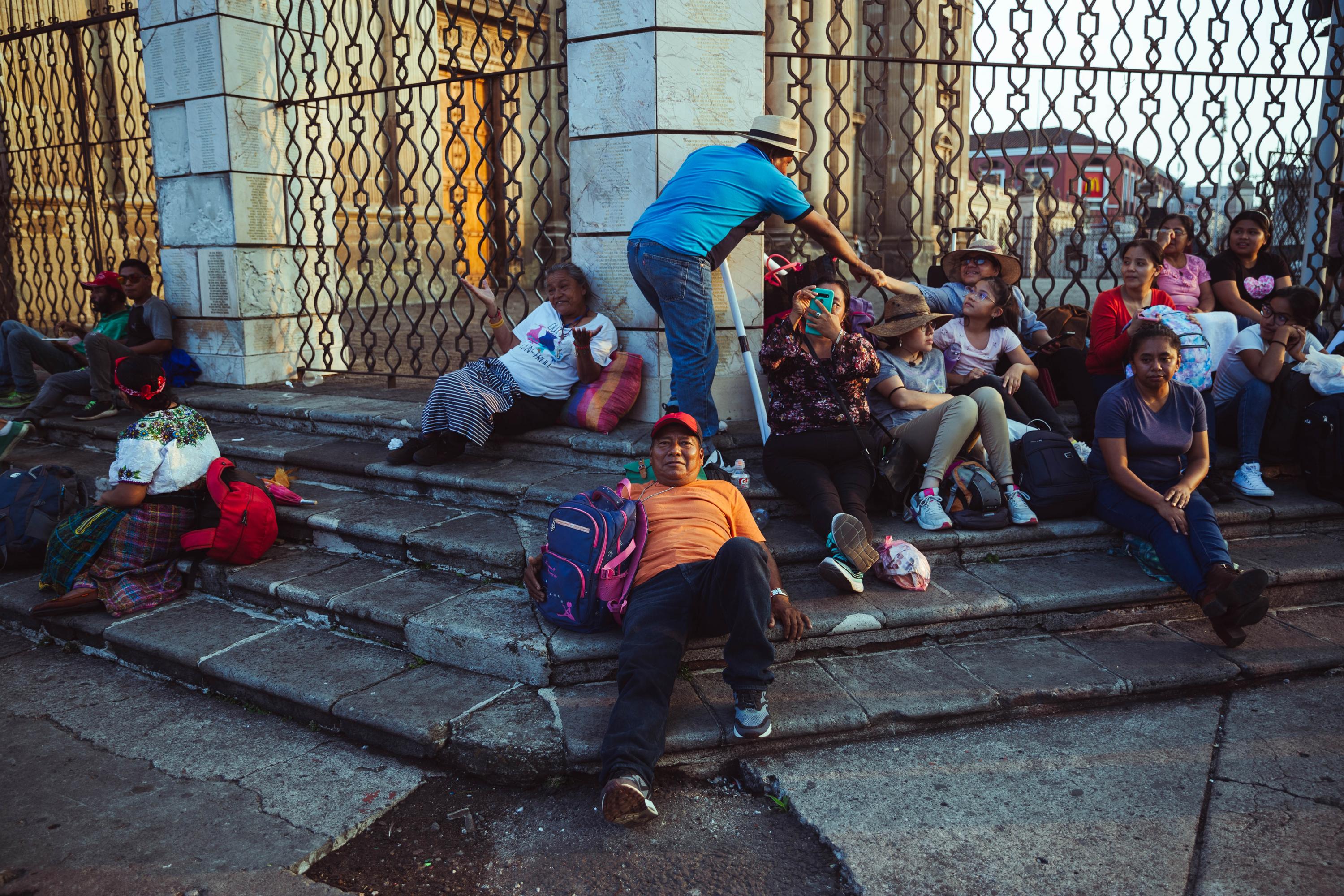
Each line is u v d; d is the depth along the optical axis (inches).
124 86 350.9
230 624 141.9
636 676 105.2
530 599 133.6
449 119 198.4
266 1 232.7
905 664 126.6
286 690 121.0
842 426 145.9
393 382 233.0
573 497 129.3
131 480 145.0
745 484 149.2
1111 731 116.0
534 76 553.6
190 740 118.4
